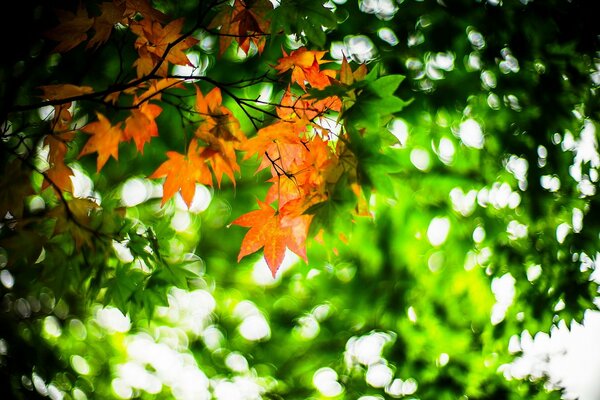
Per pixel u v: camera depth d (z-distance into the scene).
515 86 1.32
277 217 0.95
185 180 0.96
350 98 0.91
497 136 1.37
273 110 1.06
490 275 1.39
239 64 1.52
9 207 0.98
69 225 0.98
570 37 1.28
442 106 1.45
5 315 1.34
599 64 1.28
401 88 1.46
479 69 1.39
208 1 1.28
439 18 1.39
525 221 1.31
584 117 1.29
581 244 1.25
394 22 1.44
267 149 0.98
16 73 1.19
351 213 0.92
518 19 1.30
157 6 1.20
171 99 1.49
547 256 1.28
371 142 0.90
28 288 1.30
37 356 1.39
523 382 1.49
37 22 1.12
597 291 1.25
